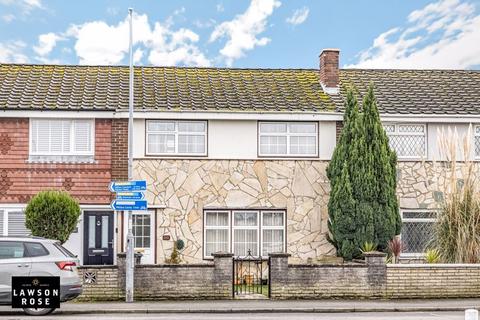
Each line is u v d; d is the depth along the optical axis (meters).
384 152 22.77
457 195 20.30
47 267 15.77
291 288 18.88
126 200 18.33
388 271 19.19
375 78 28.41
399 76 28.83
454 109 25.25
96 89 25.42
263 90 26.34
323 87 26.67
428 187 24.52
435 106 25.48
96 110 23.50
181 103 24.36
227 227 23.86
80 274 18.41
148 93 25.22
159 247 23.55
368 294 19.08
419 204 24.41
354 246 22.44
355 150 22.67
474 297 19.34
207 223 23.83
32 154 23.56
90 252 23.55
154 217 23.64
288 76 28.17
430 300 18.84
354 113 23.12
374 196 22.59
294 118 24.14
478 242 19.84
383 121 24.56
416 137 24.83
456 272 19.39
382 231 22.52
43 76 26.55
